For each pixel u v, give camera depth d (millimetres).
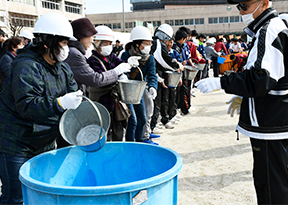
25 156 1863
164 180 1364
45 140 1928
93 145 1682
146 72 3729
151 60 3686
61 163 1805
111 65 3039
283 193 1827
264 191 1880
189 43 6754
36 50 1806
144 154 1883
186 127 5180
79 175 1887
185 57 5742
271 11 1829
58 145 2682
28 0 42000
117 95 2975
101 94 2945
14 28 32594
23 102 1663
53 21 1756
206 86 1867
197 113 6324
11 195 1885
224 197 2652
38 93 1744
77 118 1929
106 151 1942
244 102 1933
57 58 1812
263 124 1813
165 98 4773
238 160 3557
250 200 2586
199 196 2676
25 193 1467
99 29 2922
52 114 1704
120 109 3014
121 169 1954
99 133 1705
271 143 1819
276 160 1828
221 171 3238
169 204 1474
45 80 1812
